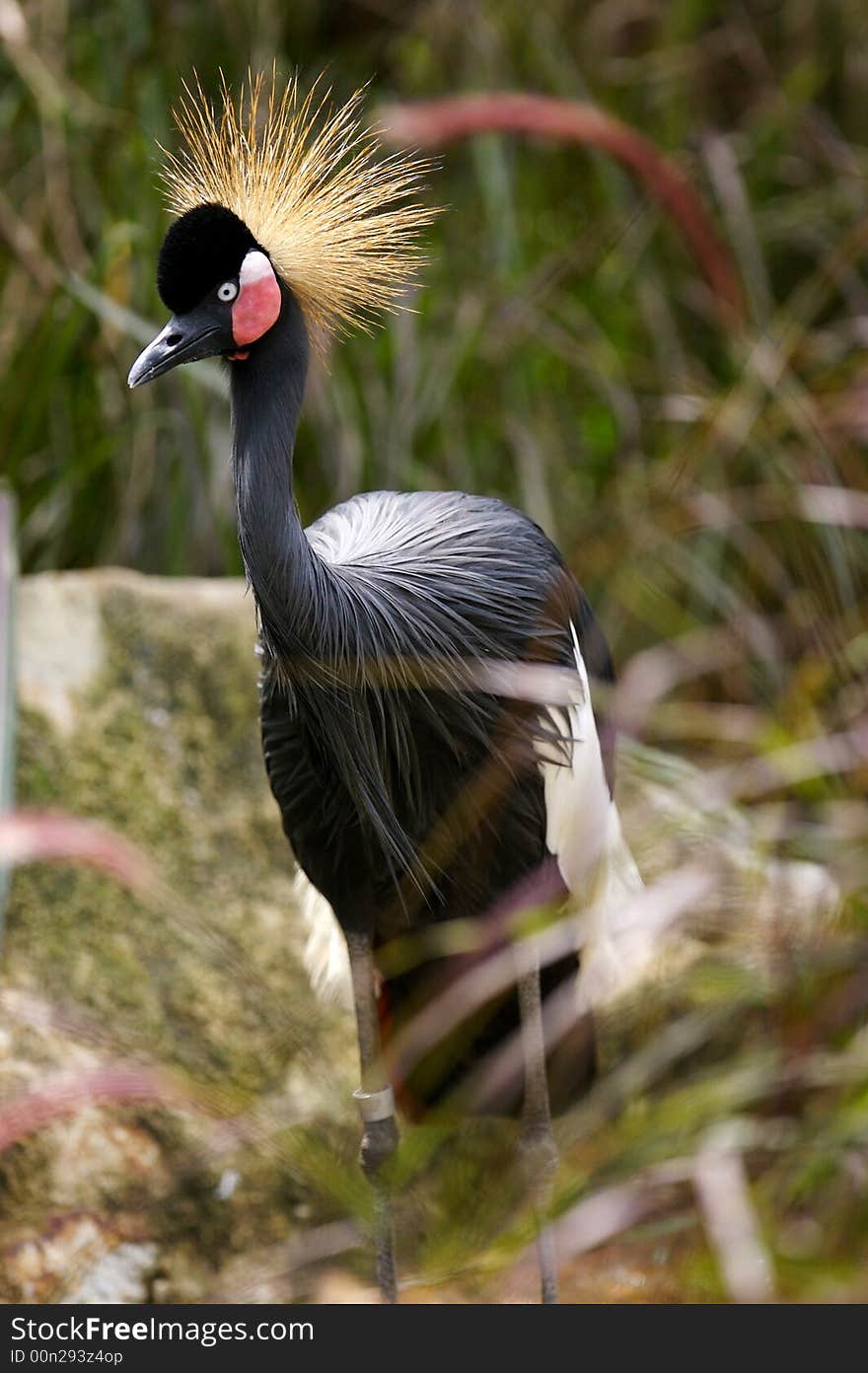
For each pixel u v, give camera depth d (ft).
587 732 17.39
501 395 26.86
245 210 15.80
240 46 27.50
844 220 27.63
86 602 22.77
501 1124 19.51
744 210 26.63
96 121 26.37
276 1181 18.34
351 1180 17.12
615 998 19.48
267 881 21.50
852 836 18.51
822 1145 15.81
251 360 14.89
